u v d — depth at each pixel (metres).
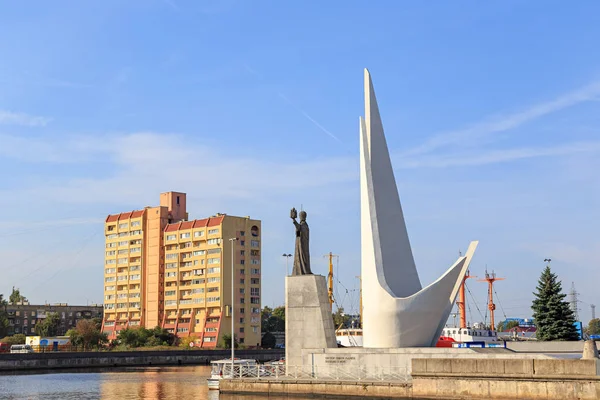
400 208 58.84
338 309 153.12
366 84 60.16
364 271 56.59
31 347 124.69
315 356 52.00
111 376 81.00
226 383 51.88
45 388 61.88
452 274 55.34
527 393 39.34
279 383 49.50
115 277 174.50
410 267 57.88
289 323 53.59
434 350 49.62
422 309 54.19
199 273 159.75
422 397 42.97
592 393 37.50
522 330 153.88
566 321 87.81
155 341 150.00
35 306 199.38
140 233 170.88
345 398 46.38
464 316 115.50
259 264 164.12
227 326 155.50
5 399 51.19
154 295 166.62
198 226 161.62
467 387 41.31
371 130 59.28
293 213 55.47
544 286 89.81
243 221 161.88
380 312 54.53
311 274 54.12
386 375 49.06
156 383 67.56
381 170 58.88
